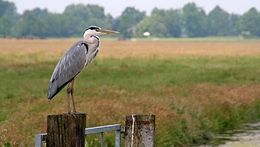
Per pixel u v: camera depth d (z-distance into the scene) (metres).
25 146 13.88
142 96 23.39
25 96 25.31
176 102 21.23
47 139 8.68
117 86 29.77
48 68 44.66
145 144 9.61
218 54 76.50
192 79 35.25
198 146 18.06
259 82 33.31
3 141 14.00
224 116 21.80
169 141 16.83
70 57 11.47
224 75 39.19
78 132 8.72
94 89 27.69
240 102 23.97
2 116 19.00
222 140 19.16
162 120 17.84
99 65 49.31
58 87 11.33
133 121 9.59
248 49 96.12
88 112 18.09
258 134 20.34
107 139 15.27
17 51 81.12
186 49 93.62
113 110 18.56
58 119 8.64
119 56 68.06
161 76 38.00
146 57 66.75
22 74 39.31
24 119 17.34
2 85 30.97
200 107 21.14
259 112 24.25
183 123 18.73
